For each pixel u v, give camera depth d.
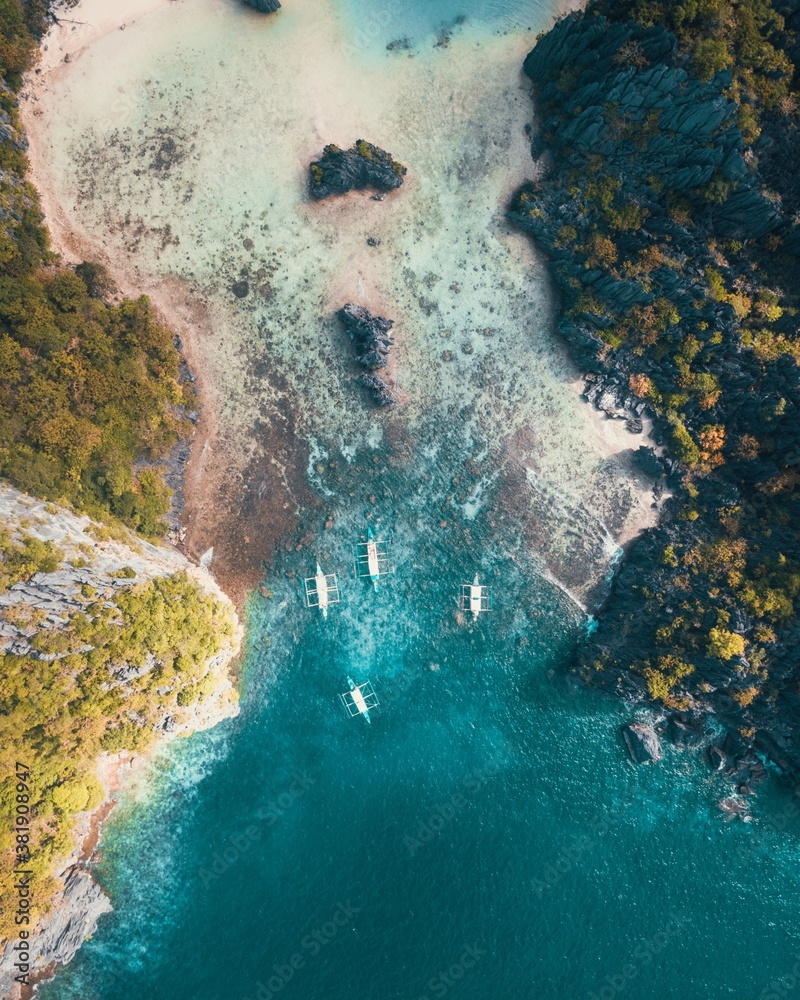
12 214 57.69
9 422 54.78
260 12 61.72
